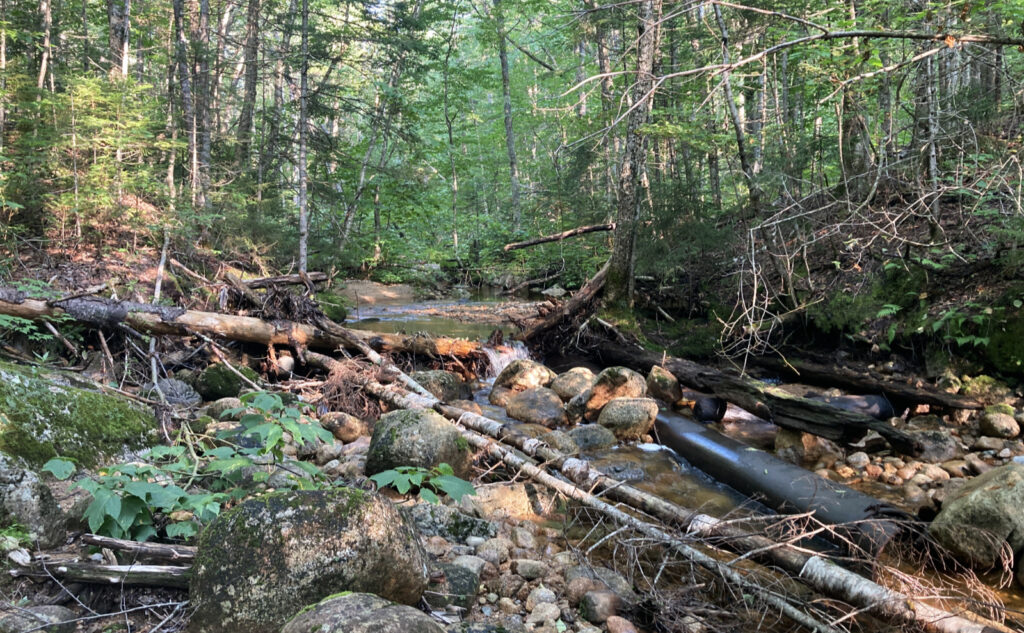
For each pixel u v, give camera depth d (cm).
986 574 355
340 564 248
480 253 1816
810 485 441
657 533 355
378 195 1592
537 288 1577
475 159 2336
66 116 771
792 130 880
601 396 670
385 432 459
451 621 278
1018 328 614
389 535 263
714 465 519
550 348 924
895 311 678
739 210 908
